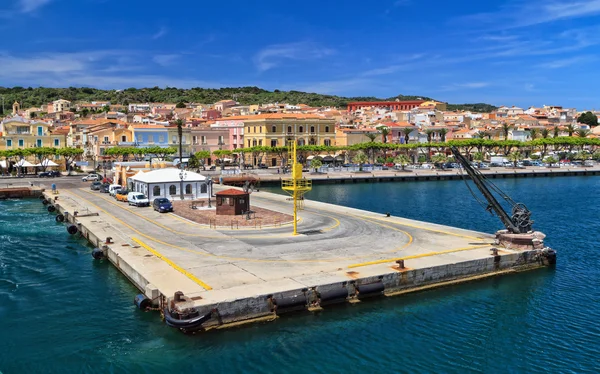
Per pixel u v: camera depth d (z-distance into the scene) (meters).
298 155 165.50
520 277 43.28
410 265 39.97
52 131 165.62
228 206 65.50
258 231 54.28
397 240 49.41
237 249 45.53
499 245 47.44
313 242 48.50
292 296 33.53
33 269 46.12
